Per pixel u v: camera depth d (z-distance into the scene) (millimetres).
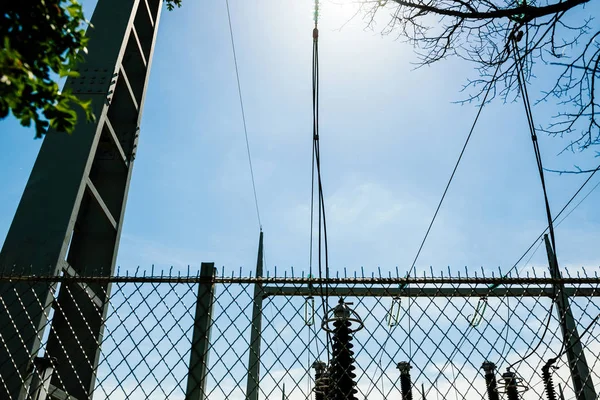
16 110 2924
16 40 2939
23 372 5633
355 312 4562
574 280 4180
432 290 4738
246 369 3832
